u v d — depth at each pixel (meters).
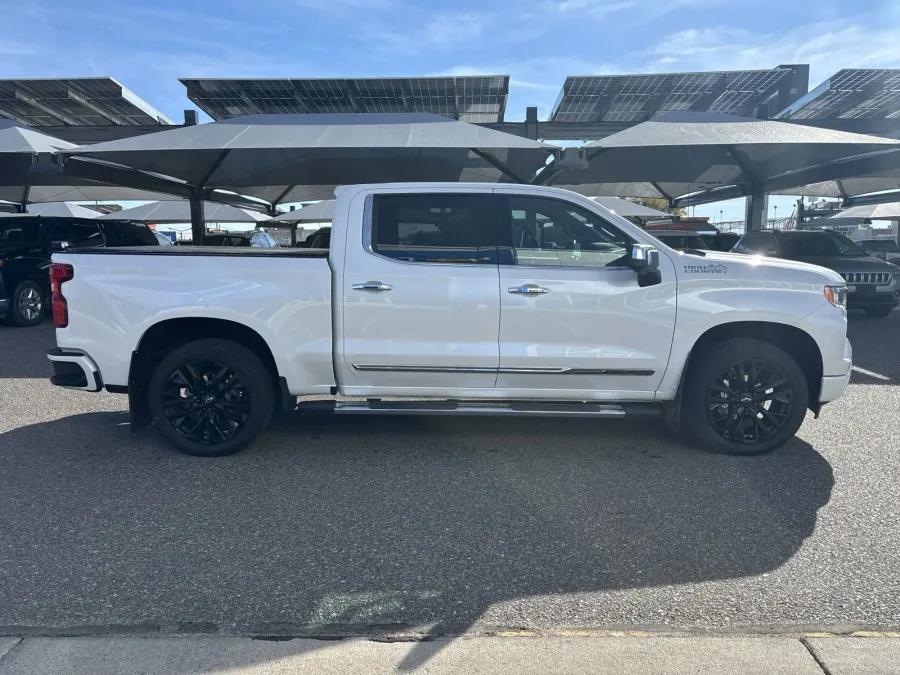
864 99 17.22
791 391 5.08
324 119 12.84
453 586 3.34
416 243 5.02
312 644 2.87
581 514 4.16
